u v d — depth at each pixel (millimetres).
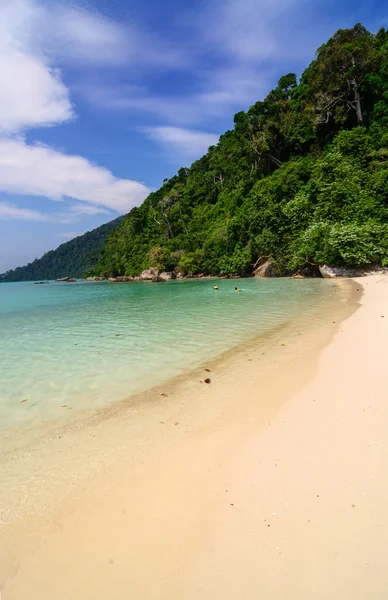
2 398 6617
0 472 4188
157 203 94812
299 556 2637
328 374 6477
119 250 86938
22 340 12047
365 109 51812
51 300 31516
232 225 49594
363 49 48781
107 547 2949
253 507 3236
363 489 3250
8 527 3262
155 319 15117
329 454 3902
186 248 62562
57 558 2873
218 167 81438
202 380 7023
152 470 4047
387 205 35156
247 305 17406
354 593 2301
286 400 5648
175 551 2834
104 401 6273
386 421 4391
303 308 14961
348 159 41438
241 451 4262
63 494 3719
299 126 57375
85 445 4754
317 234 32688
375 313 11641
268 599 2324
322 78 52719
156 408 5848
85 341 11383
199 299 22391
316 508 3105
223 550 2781
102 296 33125
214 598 2377
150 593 2475
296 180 46438
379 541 2672
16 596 2531
